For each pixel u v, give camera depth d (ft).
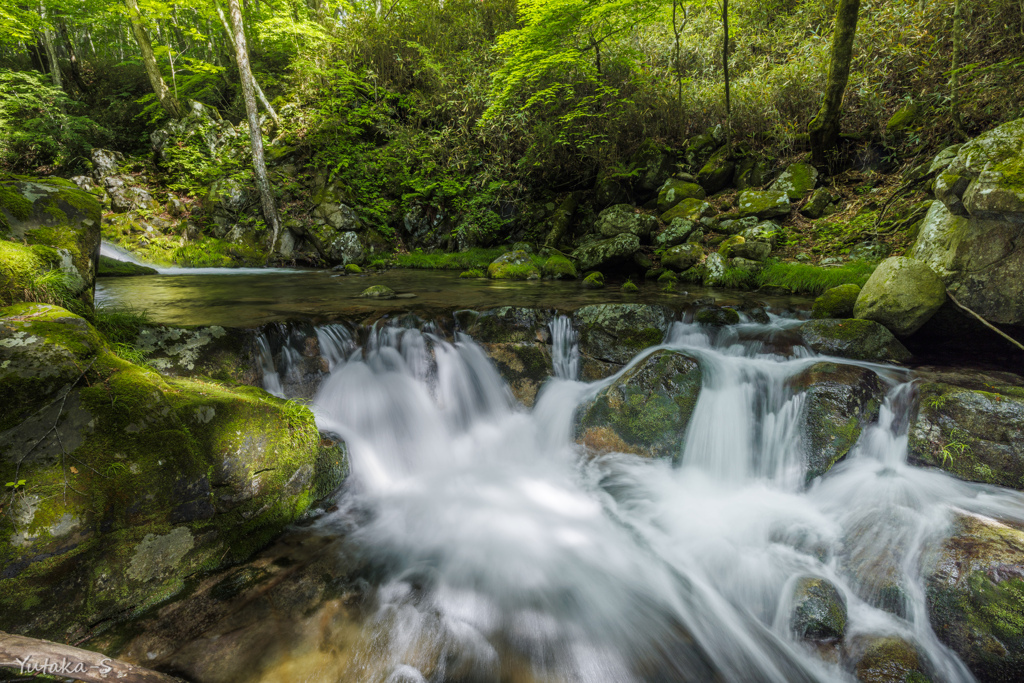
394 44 45.09
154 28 51.83
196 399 10.05
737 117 35.81
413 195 40.42
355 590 9.47
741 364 14.89
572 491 13.57
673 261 27.17
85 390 8.89
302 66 45.14
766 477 13.15
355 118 42.57
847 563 10.15
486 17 44.09
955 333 15.40
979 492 11.21
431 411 15.88
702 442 13.88
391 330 16.14
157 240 36.29
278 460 10.64
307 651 7.98
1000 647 8.06
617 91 35.01
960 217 15.23
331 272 31.65
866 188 28.68
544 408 16.72
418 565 10.40
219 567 9.57
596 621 9.20
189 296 20.10
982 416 11.81
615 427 14.67
